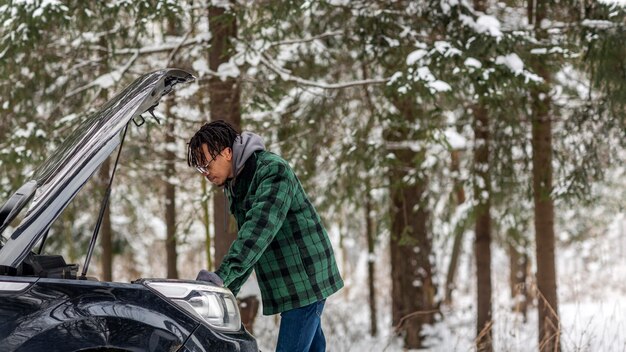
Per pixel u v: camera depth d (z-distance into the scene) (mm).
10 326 2592
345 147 8656
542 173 8531
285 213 3252
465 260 21750
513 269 16078
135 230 15266
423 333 10406
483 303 9188
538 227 8508
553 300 8336
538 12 7941
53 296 2668
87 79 8547
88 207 10453
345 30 8094
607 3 7367
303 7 7113
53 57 7992
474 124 9039
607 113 8070
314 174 8734
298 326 3445
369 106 9133
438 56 7098
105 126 2916
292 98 8664
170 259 11344
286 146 8242
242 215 3434
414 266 10719
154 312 2754
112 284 2756
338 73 9359
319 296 3432
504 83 7070
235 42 7426
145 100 3059
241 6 7324
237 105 7680
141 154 10062
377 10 7711
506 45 7172
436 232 13711
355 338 9273
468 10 7516
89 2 7164
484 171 8953
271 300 3463
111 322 2678
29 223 2723
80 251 13633
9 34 7094
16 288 2646
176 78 3393
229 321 2967
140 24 7129
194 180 10914
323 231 3492
